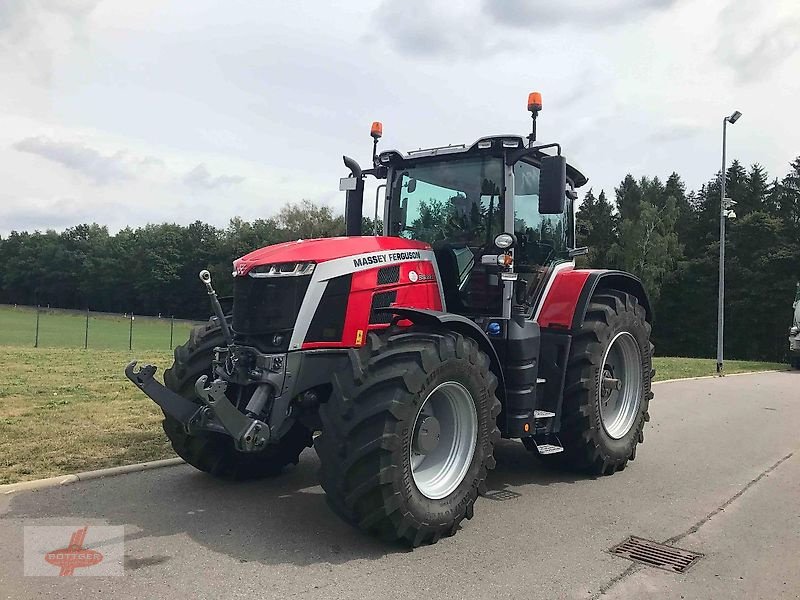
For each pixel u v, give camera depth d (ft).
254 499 15.46
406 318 14.15
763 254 138.82
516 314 16.85
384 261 14.79
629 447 19.51
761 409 32.04
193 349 15.78
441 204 18.03
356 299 13.98
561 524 14.52
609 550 13.03
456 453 13.92
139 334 105.91
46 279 268.00
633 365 20.30
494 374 14.85
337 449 12.15
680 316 154.71
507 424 15.89
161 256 239.09
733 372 54.95
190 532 13.19
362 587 10.94
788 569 12.30
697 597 11.03
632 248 161.89
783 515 15.51
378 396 12.24
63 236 290.15
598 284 20.22
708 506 16.07
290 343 13.23
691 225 179.52
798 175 173.88
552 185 15.49
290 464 18.51
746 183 181.06
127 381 33.78
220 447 16.31
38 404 26.20
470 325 14.14
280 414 13.14
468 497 13.71
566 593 11.02
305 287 13.42
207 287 13.74
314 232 198.80
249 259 14.23
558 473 19.08
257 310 13.50
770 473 19.45
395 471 12.08
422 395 12.60
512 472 19.16
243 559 11.93
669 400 34.50
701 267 150.92
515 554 12.66
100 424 22.44
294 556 12.15
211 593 10.52
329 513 14.57
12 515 13.85
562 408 18.02
